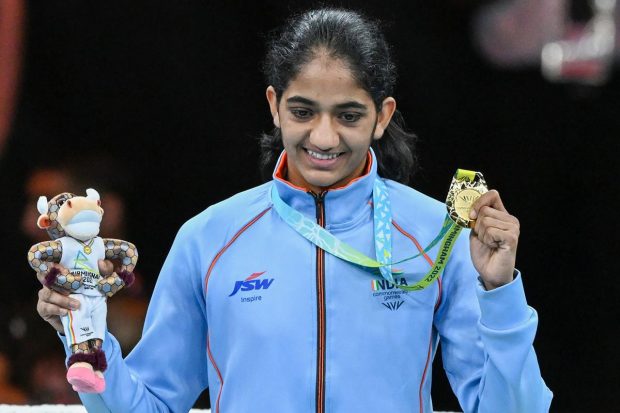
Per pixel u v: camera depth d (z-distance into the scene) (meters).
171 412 8.90
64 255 7.87
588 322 22.52
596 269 22.53
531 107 21.55
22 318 18.94
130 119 21.55
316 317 8.30
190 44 21.33
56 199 7.97
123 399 8.31
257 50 21.38
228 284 8.52
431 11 20.45
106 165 21.11
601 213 22.30
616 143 21.80
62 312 7.83
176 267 8.79
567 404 22.28
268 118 21.81
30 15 20.55
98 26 20.98
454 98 21.36
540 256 22.61
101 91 21.33
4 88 20.20
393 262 8.46
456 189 7.96
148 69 21.38
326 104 8.02
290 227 8.56
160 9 21.05
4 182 20.33
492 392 8.09
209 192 22.02
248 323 8.38
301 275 8.41
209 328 8.66
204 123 21.75
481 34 20.11
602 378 22.27
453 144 21.75
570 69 18.78
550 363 22.44
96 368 7.91
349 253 8.41
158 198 21.86
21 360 18.66
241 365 8.39
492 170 22.05
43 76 20.94
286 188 8.58
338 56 7.98
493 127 21.69
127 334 18.98
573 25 18.73
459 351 8.50
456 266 8.56
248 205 8.81
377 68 8.13
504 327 7.94
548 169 22.09
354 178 8.65
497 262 7.84
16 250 19.81
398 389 8.30
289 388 8.24
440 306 8.63
